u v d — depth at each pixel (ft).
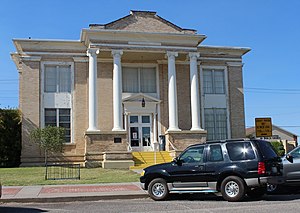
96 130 90.99
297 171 47.37
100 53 95.25
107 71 99.25
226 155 42.11
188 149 44.57
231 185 41.16
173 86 96.07
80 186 56.13
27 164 92.53
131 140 99.86
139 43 94.94
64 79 98.12
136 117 101.24
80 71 98.48
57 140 87.66
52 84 97.45
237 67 108.37
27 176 68.74
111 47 93.50
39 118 95.35
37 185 57.98
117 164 87.92
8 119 98.27
